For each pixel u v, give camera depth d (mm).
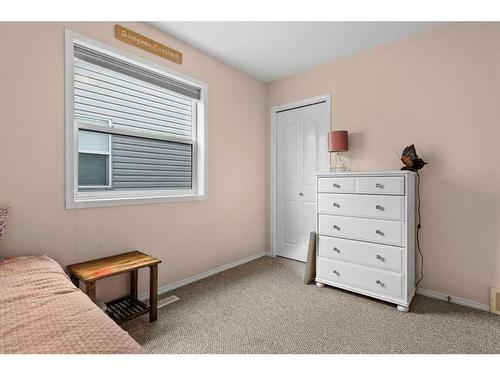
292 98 3377
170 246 2504
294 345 1641
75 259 1897
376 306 2154
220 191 3016
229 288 2521
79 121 1988
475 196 2148
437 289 2328
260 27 2350
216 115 2951
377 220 2180
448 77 2260
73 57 1879
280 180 3574
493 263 2078
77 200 1968
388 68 2596
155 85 2441
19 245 1661
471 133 2158
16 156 1645
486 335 1747
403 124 2506
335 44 2627
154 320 1924
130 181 2330
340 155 2945
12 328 836
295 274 2906
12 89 1624
